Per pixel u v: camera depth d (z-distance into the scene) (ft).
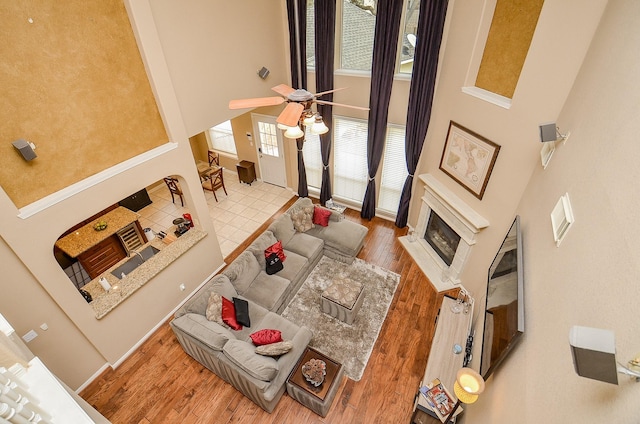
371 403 12.29
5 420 3.53
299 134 10.96
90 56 10.63
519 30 11.59
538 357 5.91
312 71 19.99
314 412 12.06
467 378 8.56
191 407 12.31
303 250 17.76
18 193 9.76
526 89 11.07
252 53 17.46
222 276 14.58
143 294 14.17
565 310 5.34
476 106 13.62
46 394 4.58
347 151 21.81
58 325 11.47
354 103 19.40
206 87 15.43
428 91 16.10
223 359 11.79
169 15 12.87
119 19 11.13
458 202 15.58
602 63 7.17
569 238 6.23
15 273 9.96
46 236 10.36
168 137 14.03
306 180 24.98
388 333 14.87
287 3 17.78
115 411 12.19
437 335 12.09
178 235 16.84
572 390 4.27
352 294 14.88
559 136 8.98
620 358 3.38
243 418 11.97
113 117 11.79
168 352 14.30
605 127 5.96
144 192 24.43
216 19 14.84
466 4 13.25
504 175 12.75
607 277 4.23
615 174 4.91
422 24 14.69
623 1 6.77
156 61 12.39
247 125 25.30
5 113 9.06
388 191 21.97
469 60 13.64
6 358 4.82
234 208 24.59
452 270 17.10
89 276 16.87
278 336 12.35
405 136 18.19
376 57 16.76
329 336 14.71
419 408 10.06
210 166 25.64
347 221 19.83
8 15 8.63
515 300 8.01
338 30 17.87
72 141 10.79
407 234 21.39
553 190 8.34
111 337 13.21
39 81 9.59
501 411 6.88
